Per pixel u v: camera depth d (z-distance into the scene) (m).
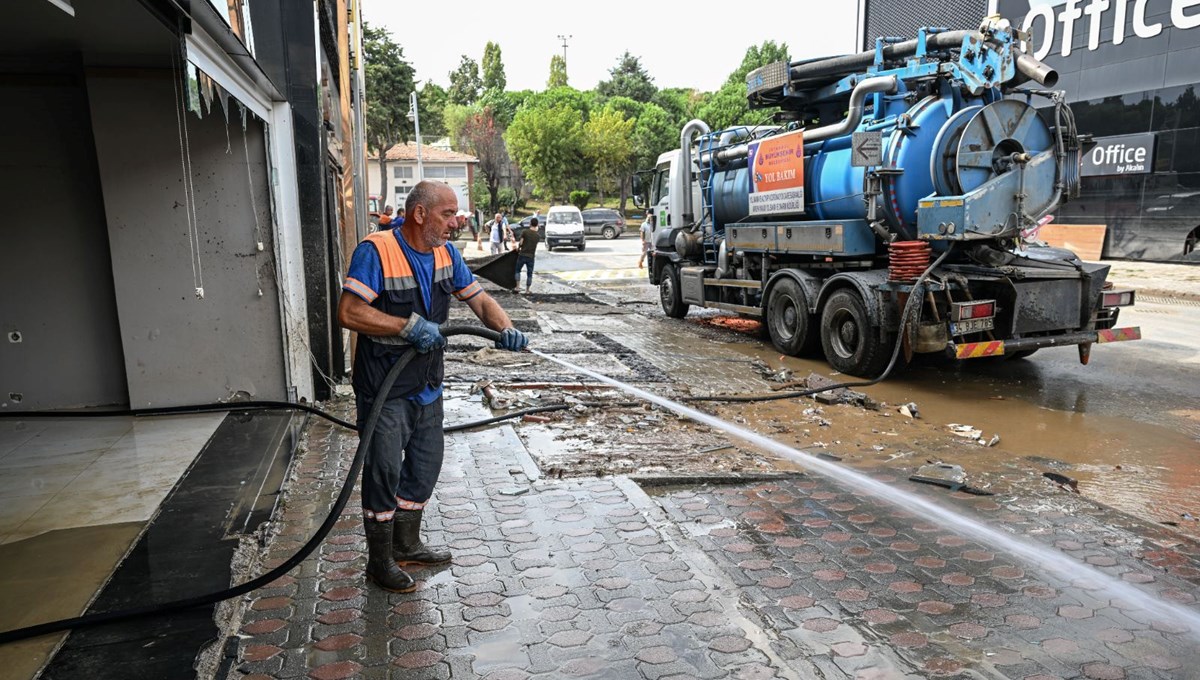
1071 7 19.56
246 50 4.66
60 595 3.22
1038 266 7.84
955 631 3.02
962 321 7.22
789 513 4.30
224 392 6.40
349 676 2.72
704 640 2.94
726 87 54.88
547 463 5.07
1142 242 18.67
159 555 3.61
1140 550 3.81
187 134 5.92
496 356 9.13
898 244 7.60
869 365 8.20
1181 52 17.27
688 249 12.28
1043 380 8.30
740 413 6.83
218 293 6.23
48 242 6.00
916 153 7.76
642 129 57.75
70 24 4.45
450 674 2.73
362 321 3.14
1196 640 2.97
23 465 4.96
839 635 2.98
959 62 7.66
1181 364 9.01
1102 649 2.90
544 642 2.93
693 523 4.15
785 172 9.61
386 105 45.19
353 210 9.54
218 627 2.99
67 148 5.91
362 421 3.34
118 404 6.34
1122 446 5.94
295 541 3.91
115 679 2.63
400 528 3.53
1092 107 19.47
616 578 3.45
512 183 62.44
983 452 5.68
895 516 4.25
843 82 9.26
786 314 9.76
